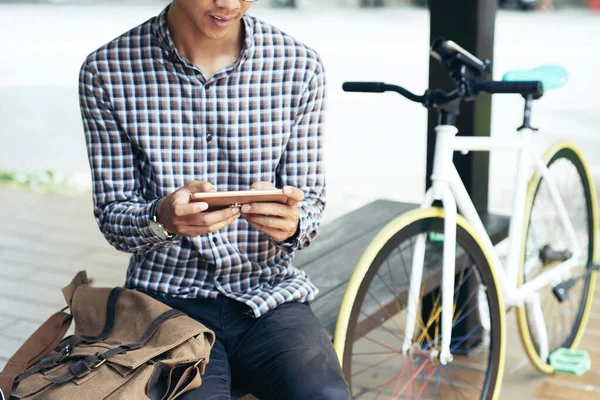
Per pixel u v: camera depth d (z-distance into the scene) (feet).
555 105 27.73
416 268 7.79
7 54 41.01
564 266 9.62
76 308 6.01
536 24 51.37
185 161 6.37
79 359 5.54
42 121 26.91
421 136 24.59
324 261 9.37
